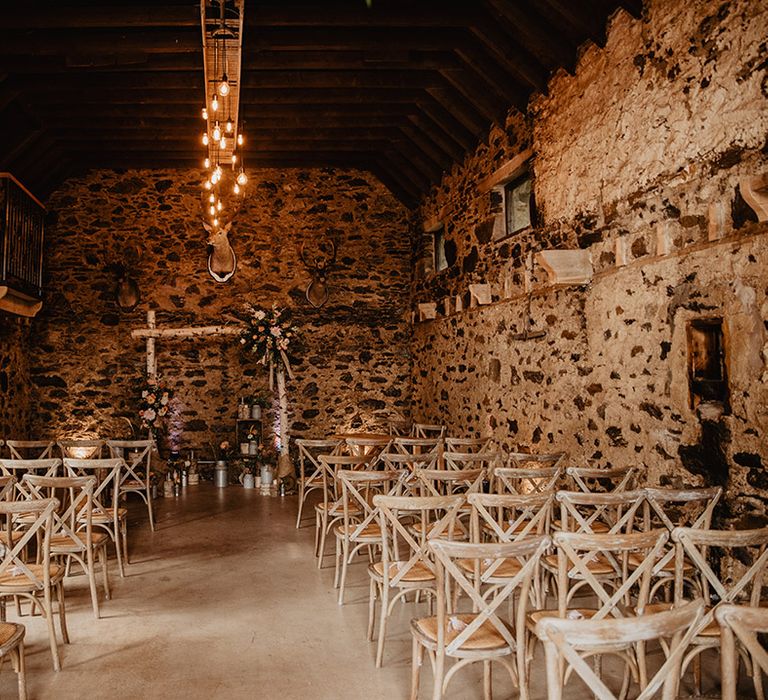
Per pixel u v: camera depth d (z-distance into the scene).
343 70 6.89
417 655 2.97
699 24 3.99
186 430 9.47
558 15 5.30
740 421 3.62
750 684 3.18
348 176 10.02
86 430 9.23
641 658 2.71
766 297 3.45
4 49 5.82
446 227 8.70
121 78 6.77
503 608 4.19
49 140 8.11
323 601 4.45
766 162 3.48
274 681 3.25
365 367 9.98
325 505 5.27
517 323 6.56
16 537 4.23
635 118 4.64
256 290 9.77
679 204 4.16
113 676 3.31
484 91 6.76
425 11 5.73
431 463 5.18
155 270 9.53
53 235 9.32
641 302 4.55
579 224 5.40
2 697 3.09
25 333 8.99
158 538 6.22
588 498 3.32
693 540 2.71
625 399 4.74
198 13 5.47
